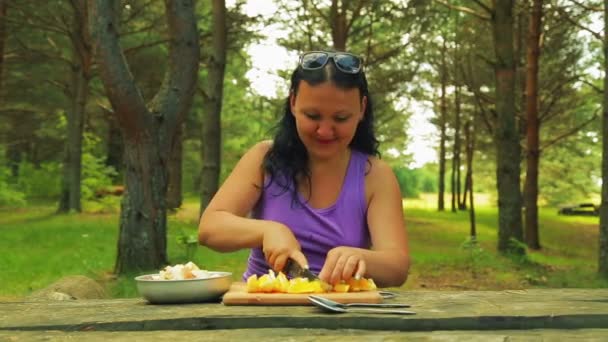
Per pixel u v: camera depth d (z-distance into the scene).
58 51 20.33
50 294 4.66
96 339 1.61
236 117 31.17
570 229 23.12
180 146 23.83
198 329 1.75
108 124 30.00
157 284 2.12
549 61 17.62
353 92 2.34
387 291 2.30
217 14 12.77
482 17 13.13
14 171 33.62
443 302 2.01
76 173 21.30
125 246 8.63
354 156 2.73
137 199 8.62
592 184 31.03
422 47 18.06
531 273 10.62
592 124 21.52
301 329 1.69
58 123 27.11
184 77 8.86
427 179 60.12
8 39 19.62
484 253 11.63
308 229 2.63
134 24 19.53
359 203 2.65
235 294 2.02
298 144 2.64
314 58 2.33
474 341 1.53
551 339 1.54
